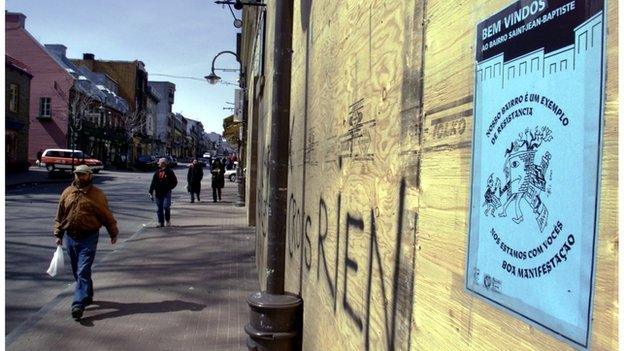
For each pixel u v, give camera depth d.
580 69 0.97
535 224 1.10
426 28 1.76
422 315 1.72
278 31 3.60
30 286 7.51
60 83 50.88
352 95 2.76
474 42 1.41
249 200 14.13
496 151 1.26
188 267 8.68
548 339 1.04
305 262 4.17
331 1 3.42
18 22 50.31
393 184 2.04
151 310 6.25
